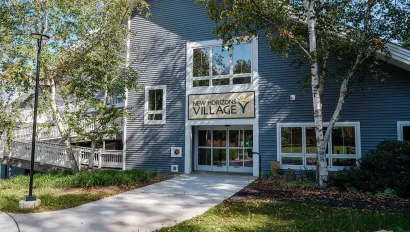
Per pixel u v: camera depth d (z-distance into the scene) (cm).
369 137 1160
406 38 988
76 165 1269
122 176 1108
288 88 1269
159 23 1485
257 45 1317
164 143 1430
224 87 1352
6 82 1135
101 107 1234
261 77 1305
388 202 794
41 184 1069
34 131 809
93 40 1250
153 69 1474
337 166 1191
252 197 874
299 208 735
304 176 1152
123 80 1345
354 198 845
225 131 1439
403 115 1124
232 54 1356
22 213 712
